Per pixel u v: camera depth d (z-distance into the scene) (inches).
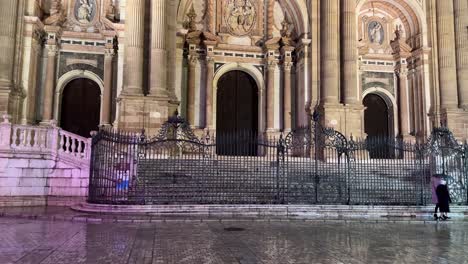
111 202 590.2
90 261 277.1
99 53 1029.8
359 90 1140.5
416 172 756.0
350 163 761.6
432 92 1082.7
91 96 1035.9
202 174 673.6
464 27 1064.2
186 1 1075.3
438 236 416.8
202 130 1063.6
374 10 1163.3
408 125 1139.9
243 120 1133.7
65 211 576.7
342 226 486.3
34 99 957.8
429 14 1107.3
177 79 1052.5
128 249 319.9
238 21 1136.2
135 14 904.3
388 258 301.4
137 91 885.2
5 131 680.4
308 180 715.4
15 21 908.6
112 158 643.5
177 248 327.3
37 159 690.8
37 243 342.3
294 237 394.6
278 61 1138.0
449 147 748.6
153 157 732.7
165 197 627.8
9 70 882.8
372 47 1166.3
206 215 550.3
